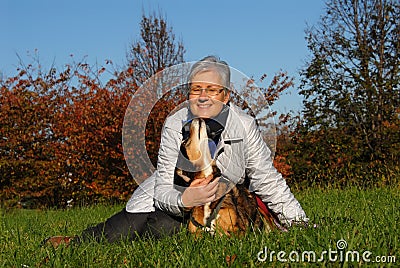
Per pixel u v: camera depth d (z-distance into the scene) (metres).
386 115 17.73
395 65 18.05
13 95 16.86
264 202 4.57
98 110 16.03
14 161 16.47
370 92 17.83
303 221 4.42
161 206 4.32
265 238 3.83
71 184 16.78
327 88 18.03
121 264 3.56
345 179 17.05
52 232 6.23
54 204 17.25
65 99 17.33
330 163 17.28
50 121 17.16
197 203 4.15
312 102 18.17
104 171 16.39
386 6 18.39
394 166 16.52
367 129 17.95
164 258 3.52
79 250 3.96
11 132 16.80
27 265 3.75
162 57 23.22
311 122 17.92
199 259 3.34
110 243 4.43
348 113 18.02
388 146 16.98
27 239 5.36
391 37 18.47
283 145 18.16
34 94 17.19
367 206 6.86
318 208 7.03
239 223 4.21
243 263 3.33
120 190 16.31
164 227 4.39
